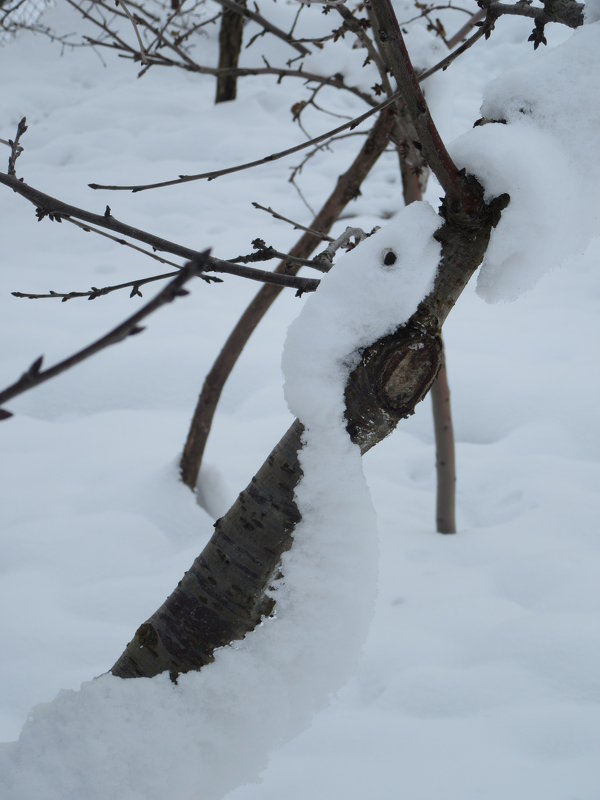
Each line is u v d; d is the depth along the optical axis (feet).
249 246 21.02
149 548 10.23
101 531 10.29
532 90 3.75
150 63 8.04
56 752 3.55
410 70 3.25
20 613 8.57
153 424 13.79
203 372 15.21
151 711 3.61
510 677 6.94
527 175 3.53
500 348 15.71
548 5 4.25
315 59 10.46
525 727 6.22
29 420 13.88
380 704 6.82
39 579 9.35
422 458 12.70
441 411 9.95
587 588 8.34
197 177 4.96
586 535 9.79
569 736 6.06
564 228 3.74
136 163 26.55
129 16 7.19
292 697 3.66
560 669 6.98
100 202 23.65
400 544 10.00
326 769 5.82
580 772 5.63
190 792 3.54
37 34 36.24
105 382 14.89
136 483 11.54
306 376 3.53
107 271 19.95
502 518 10.75
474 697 6.74
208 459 12.55
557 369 14.61
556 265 3.91
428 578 9.07
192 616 3.74
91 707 3.62
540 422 13.14
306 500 3.59
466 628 7.89
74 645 8.05
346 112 29.86
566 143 3.70
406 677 7.03
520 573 8.87
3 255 20.74
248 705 3.60
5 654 7.89
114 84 32.99
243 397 14.70
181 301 18.21
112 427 13.65
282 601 3.66
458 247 3.61
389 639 7.80
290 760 5.98
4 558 9.77
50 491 11.51
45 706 3.70
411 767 5.80
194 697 3.65
